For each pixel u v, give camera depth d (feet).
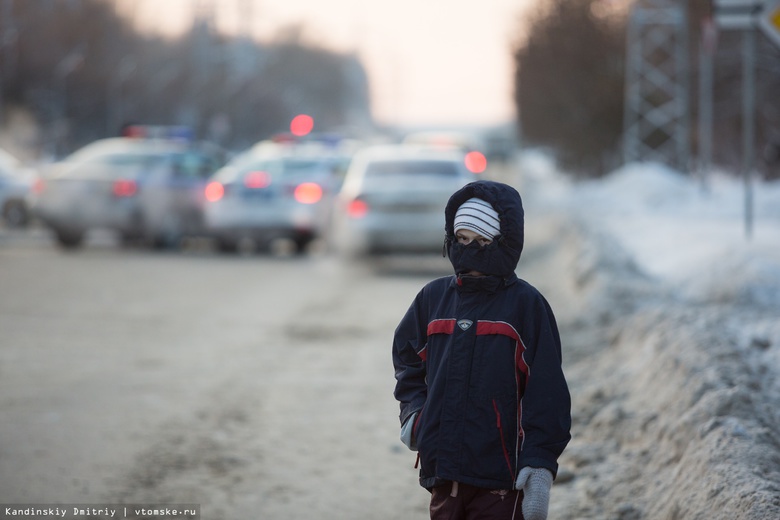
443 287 38.83
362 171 181.16
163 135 301.02
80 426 74.79
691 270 132.57
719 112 326.44
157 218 207.51
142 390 86.28
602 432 68.95
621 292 119.85
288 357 100.63
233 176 205.57
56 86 532.73
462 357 37.04
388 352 103.65
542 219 268.41
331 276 168.86
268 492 61.72
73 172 203.41
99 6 588.09
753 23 121.60
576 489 60.44
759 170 324.60
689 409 62.64
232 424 76.38
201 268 177.68
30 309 126.72
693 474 52.49
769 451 51.57
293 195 201.26
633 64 388.37
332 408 81.35
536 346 37.17
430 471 37.45
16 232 237.66
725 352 72.13
